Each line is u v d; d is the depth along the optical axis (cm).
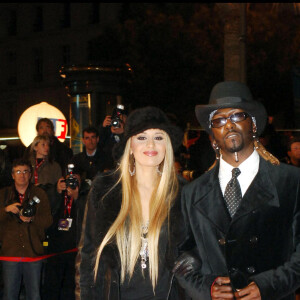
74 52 3162
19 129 936
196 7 2083
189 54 2019
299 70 867
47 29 3275
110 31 2319
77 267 309
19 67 3369
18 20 3391
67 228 580
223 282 261
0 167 646
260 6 1967
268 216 261
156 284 298
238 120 268
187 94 2077
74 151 925
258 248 260
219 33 1967
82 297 302
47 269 596
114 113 630
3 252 555
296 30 1975
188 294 282
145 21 2122
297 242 259
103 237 303
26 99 3338
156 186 314
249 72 1977
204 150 712
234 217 262
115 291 295
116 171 319
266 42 1964
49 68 3253
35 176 658
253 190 264
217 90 277
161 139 310
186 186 290
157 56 2084
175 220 302
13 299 556
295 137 663
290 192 261
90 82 902
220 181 278
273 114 2177
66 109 3175
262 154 275
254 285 252
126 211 306
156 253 299
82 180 592
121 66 907
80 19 3144
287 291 253
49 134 699
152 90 2102
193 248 285
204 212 273
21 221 554
